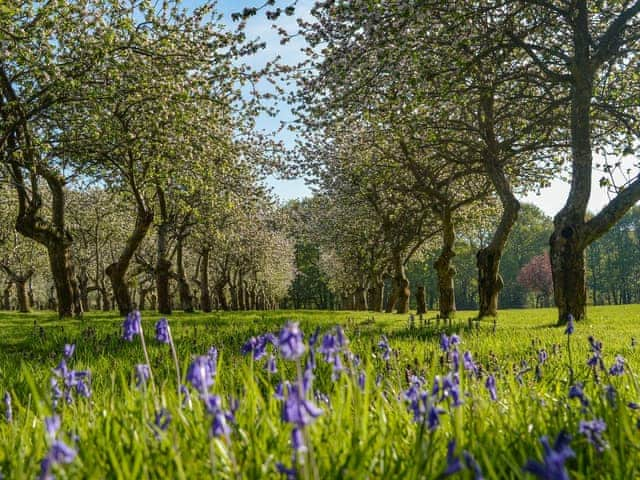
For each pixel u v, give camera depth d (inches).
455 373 114.9
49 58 671.8
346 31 711.1
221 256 2283.5
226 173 1039.6
